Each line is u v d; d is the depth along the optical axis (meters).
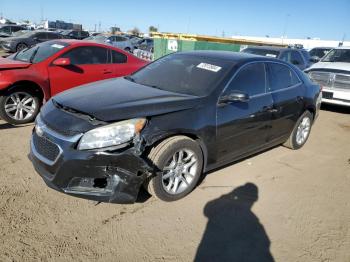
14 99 5.79
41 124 3.44
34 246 2.87
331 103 8.89
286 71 5.23
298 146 5.79
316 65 9.43
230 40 16.08
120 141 3.11
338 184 4.62
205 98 3.84
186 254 2.97
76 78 6.57
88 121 3.20
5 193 3.61
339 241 3.35
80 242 2.98
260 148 4.88
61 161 3.12
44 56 6.37
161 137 3.34
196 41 14.77
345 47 10.23
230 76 4.17
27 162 4.39
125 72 7.36
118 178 3.15
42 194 3.66
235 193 4.07
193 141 3.64
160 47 16.06
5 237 2.94
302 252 3.14
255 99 4.43
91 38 26.89
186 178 3.78
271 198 4.06
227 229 3.37
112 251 2.91
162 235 3.18
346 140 6.74
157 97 3.74
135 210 3.52
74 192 3.17
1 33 26.95
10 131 5.53
